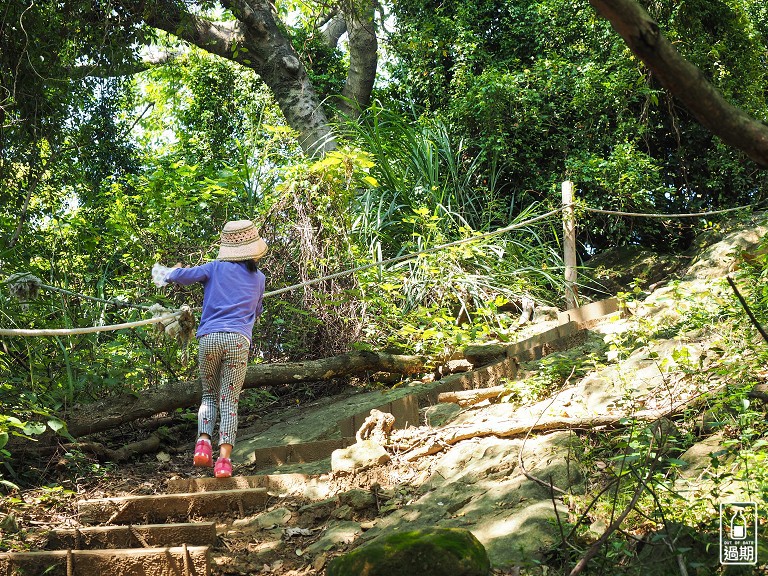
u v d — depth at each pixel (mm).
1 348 5836
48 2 7559
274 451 5402
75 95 8305
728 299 5141
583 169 10688
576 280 8508
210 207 8328
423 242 8852
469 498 4016
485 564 3201
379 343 7281
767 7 12023
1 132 7098
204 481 4867
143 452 5879
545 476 3973
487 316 7836
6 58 7074
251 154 10141
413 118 14023
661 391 4570
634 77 11031
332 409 6258
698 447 3871
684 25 10539
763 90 11320
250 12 12406
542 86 11781
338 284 7426
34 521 4426
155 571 3697
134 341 7035
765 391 4090
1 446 4492
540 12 12633
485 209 11000
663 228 11414
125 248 8227
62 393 5695
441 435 4840
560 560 3318
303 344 7477
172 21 11031
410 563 3111
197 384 6164
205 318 5027
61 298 6332
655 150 12078
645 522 3404
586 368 5387
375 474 4648
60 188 9211
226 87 16375
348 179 7777
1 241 7000
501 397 5457
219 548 4082
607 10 2020
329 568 3311
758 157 2209
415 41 12945
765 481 3279
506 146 11414
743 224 9625
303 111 12531
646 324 5375
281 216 7719
